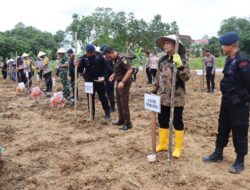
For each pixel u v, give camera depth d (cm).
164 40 551
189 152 621
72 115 971
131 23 4869
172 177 507
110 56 770
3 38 5872
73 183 499
